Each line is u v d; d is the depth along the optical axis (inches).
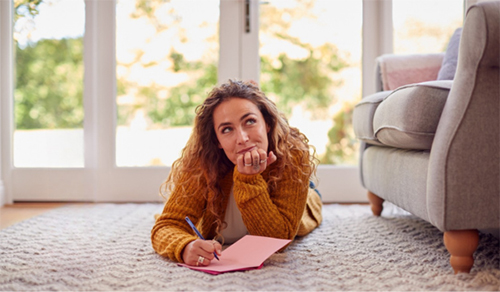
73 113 96.7
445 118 40.7
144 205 89.5
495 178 39.6
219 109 45.6
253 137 44.9
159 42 97.3
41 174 95.9
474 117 39.4
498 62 39.0
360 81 98.0
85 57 95.6
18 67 96.5
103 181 96.7
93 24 95.6
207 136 48.6
